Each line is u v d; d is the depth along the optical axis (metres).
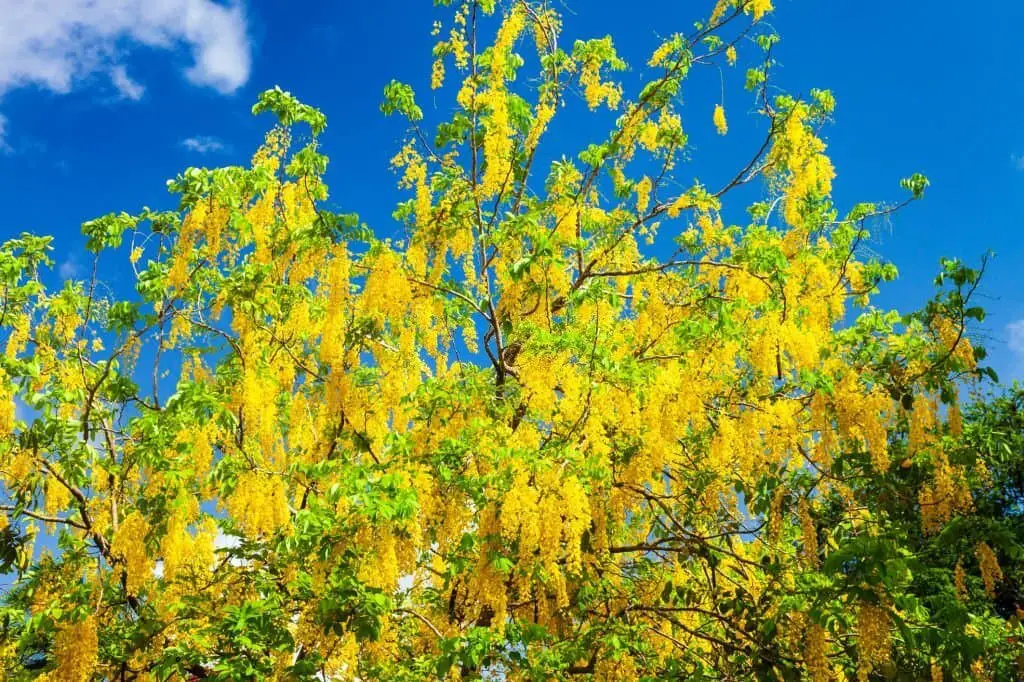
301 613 5.20
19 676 5.62
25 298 6.08
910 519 6.13
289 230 6.60
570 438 5.71
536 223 6.43
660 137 8.36
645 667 5.82
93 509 5.80
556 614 6.02
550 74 8.35
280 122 6.00
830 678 5.37
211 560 5.90
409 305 6.65
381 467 5.45
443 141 7.47
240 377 5.83
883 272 7.12
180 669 5.38
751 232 7.17
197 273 6.12
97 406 6.65
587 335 5.82
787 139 7.84
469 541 4.99
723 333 5.81
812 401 5.76
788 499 5.83
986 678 5.17
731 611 6.27
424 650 5.98
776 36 7.93
